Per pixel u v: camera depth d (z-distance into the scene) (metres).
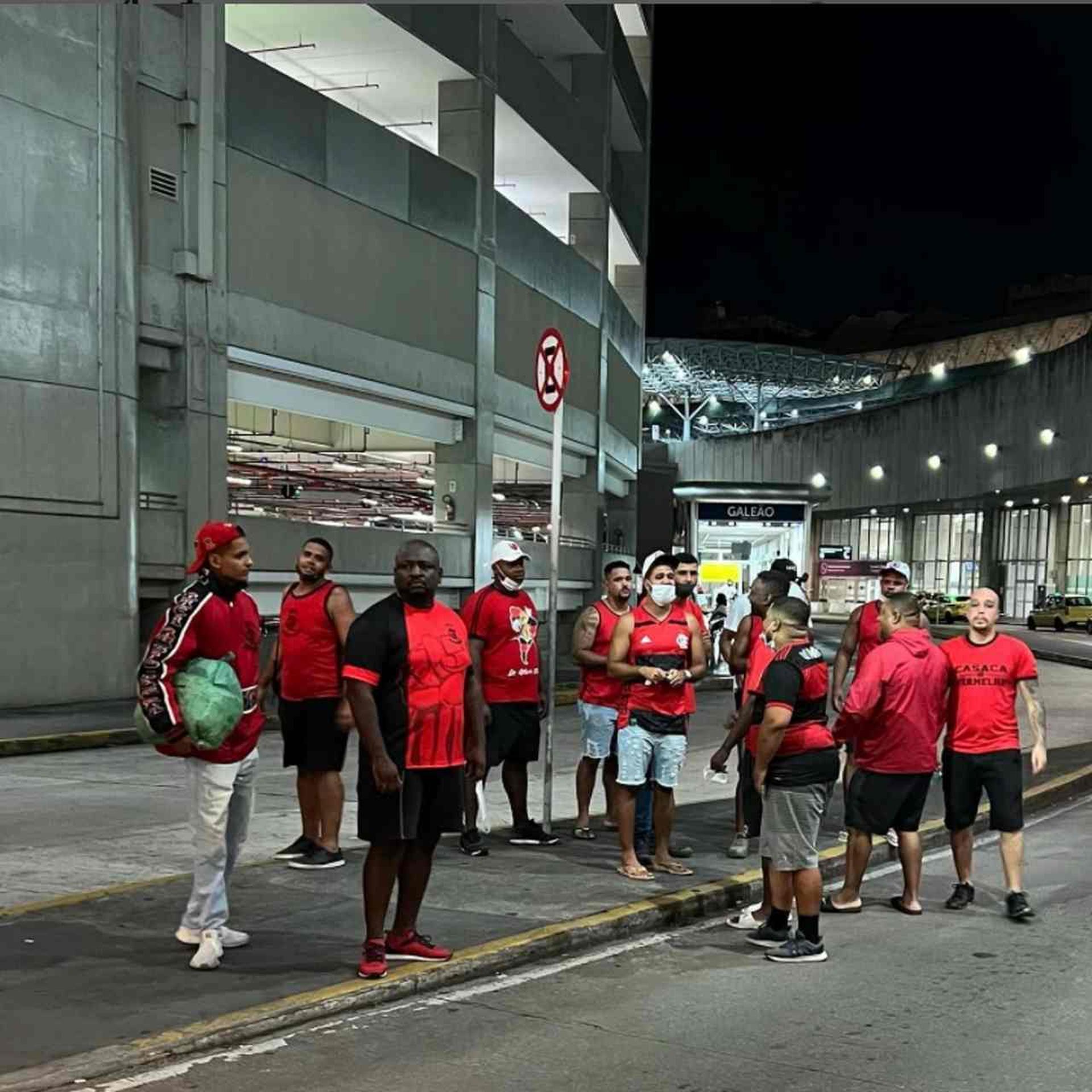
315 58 25.98
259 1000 5.58
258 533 20.69
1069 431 59.34
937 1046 5.44
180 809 10.82
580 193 36.06
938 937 7.39
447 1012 5.79
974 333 107.81
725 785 12.66
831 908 8.02
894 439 74.56
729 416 107.88
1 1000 5.51
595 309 35.56
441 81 27.30
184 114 19.70
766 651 8.00
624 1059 5.22
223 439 20.55
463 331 26.73
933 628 57.97
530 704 9.03
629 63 40.72
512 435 30.58
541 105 31.05
